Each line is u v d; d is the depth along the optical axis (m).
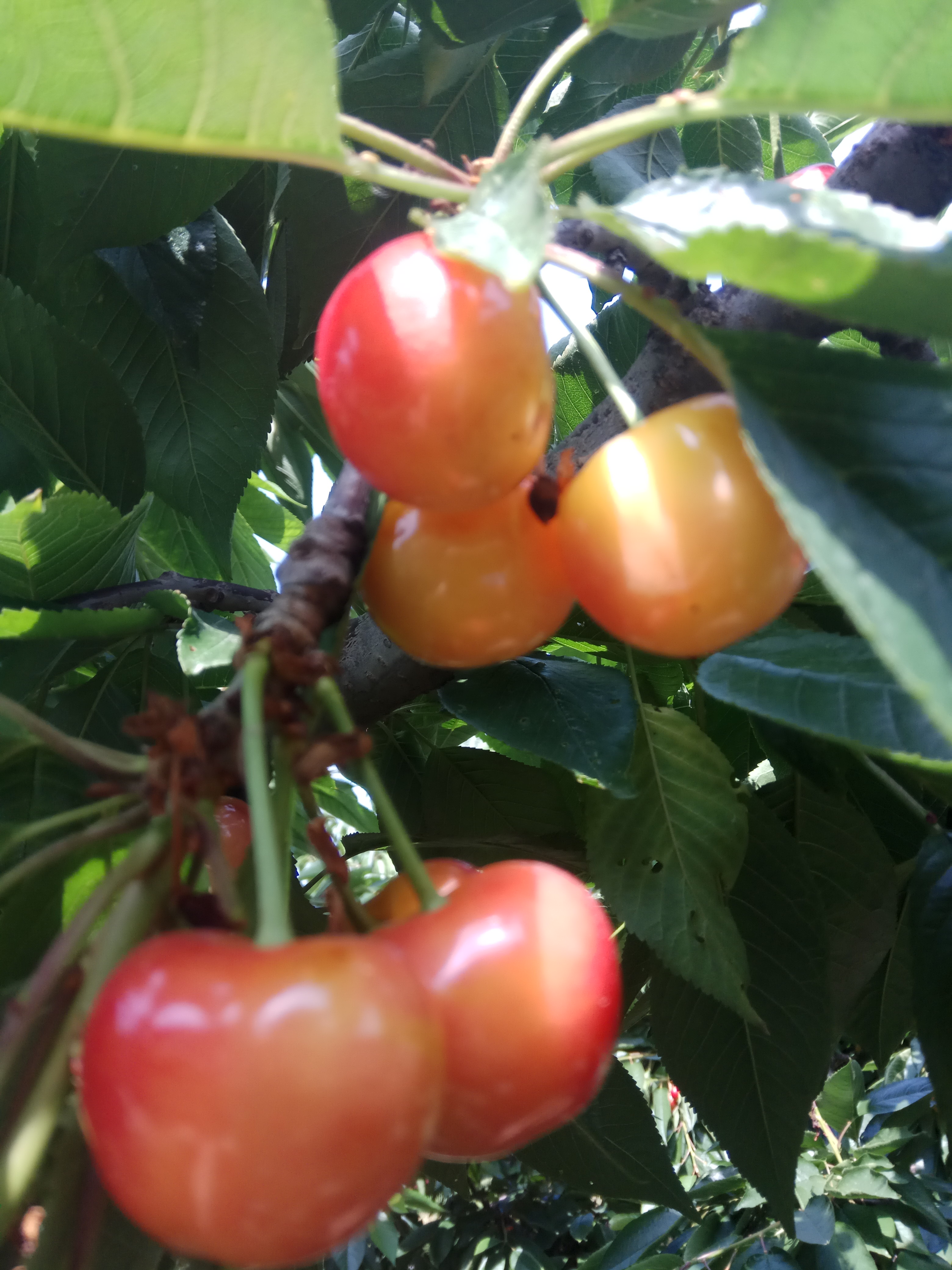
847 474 0.08
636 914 0.15
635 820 0.15
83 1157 0.09
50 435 0.16
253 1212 0.07
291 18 0.08
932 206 0.15
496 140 0.21
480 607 0.10
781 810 0.18
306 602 0.10
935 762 0.11
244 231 0.21
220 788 0.09
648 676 0.18
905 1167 0.43
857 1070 0.44
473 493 0.09
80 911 0.08
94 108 0.09
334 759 0.09
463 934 0.09
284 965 0.07
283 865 0.09
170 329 0.19
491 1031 0.08
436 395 0.09
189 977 0.07
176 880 0.09
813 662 0.12
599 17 0.12
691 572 0.09
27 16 0.08
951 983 0.16
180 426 0.20
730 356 0.09
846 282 0.08
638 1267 0.42
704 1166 0.54
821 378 0.09
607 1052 0.09
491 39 0.18
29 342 0.16
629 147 0.20
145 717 0.09
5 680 0.14
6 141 0.19
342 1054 0.07
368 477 0.10
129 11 0.08
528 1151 0.18
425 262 0.09
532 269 0.08
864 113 0.09
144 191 0.16
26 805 0.13
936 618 0.07
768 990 0.16
